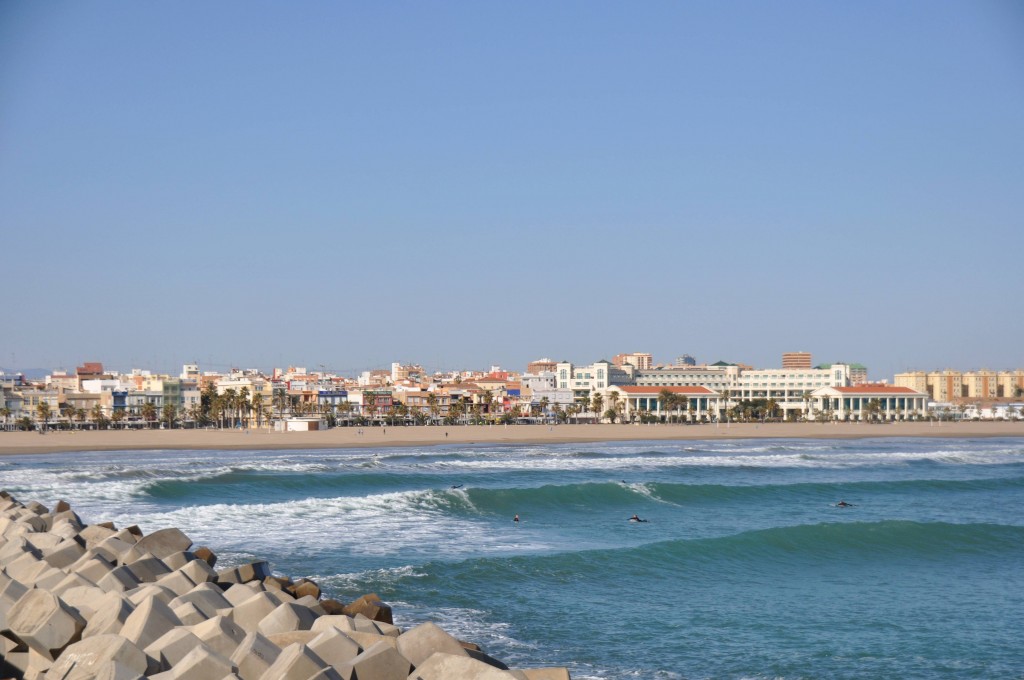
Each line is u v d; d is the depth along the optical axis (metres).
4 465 100.50
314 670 14.66
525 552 39.72
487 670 15.33
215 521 47.59
